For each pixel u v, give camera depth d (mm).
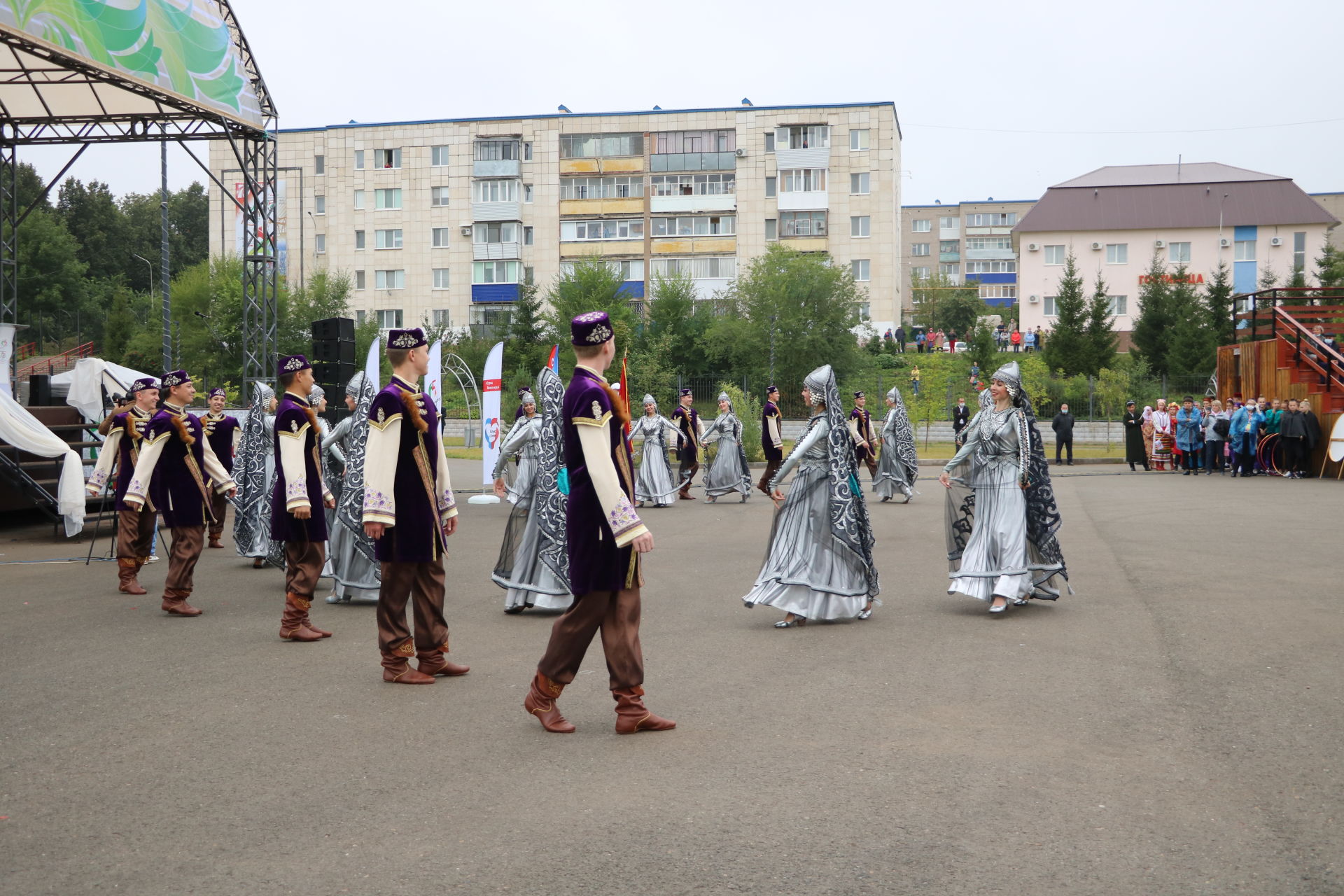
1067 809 3996
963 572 8289
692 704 5609
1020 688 5875
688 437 20062
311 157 64188
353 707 5605
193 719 5387
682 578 10242
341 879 3430
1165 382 36250
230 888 3371
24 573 11125
